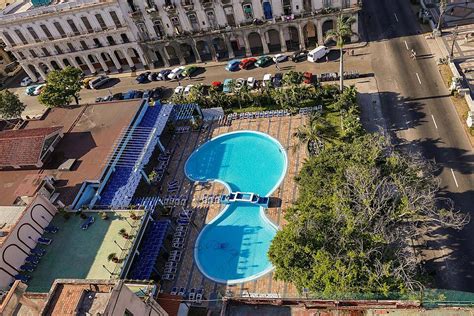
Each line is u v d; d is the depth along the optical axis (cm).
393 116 6172
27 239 4872
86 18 8219
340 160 4638
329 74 7081
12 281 4597
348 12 7338
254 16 7675
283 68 7681
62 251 4866
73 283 3103
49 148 6275
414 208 3975
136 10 7900
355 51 7588
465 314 3045
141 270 4694
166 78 8344
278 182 5697
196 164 6331
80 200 5491
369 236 3716
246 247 5034
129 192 5550
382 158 4566
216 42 8444
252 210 5453
